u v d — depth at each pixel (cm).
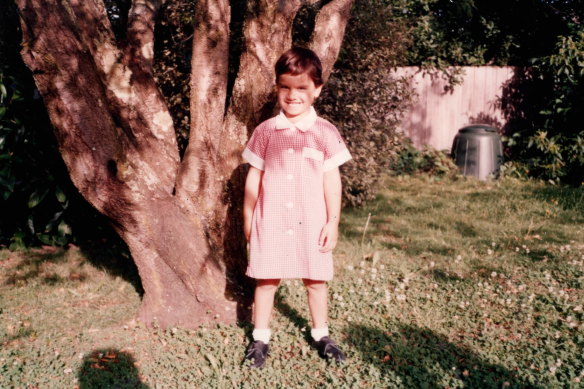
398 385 272
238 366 288
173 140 342
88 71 271
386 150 662
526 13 1065
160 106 335
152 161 329
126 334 326
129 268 462
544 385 266
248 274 287
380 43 603
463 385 268
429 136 994
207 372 281
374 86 612
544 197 733
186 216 325
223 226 343
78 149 280
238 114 326
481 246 520
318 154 280
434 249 512
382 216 648
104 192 294
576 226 588
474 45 1084
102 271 459
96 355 302
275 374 281
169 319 334
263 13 302
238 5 489
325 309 306
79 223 533
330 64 315
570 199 714
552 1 1041
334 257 485
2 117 468
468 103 981
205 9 309
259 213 287
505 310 360
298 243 281
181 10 498
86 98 272
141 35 329
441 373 279
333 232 284
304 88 267
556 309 364
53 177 483
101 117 279
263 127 287
